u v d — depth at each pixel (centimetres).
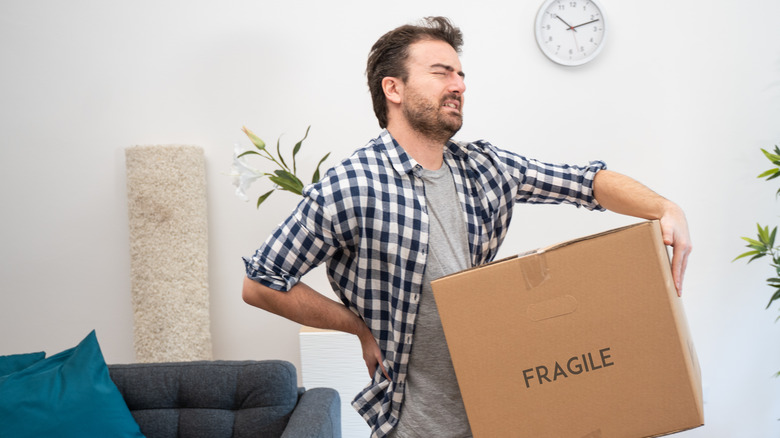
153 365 206
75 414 189
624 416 97
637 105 264
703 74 262
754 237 267
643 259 96
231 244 277
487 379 100
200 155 267
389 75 126
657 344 96
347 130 272
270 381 197
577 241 98
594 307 97
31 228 281
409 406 121
